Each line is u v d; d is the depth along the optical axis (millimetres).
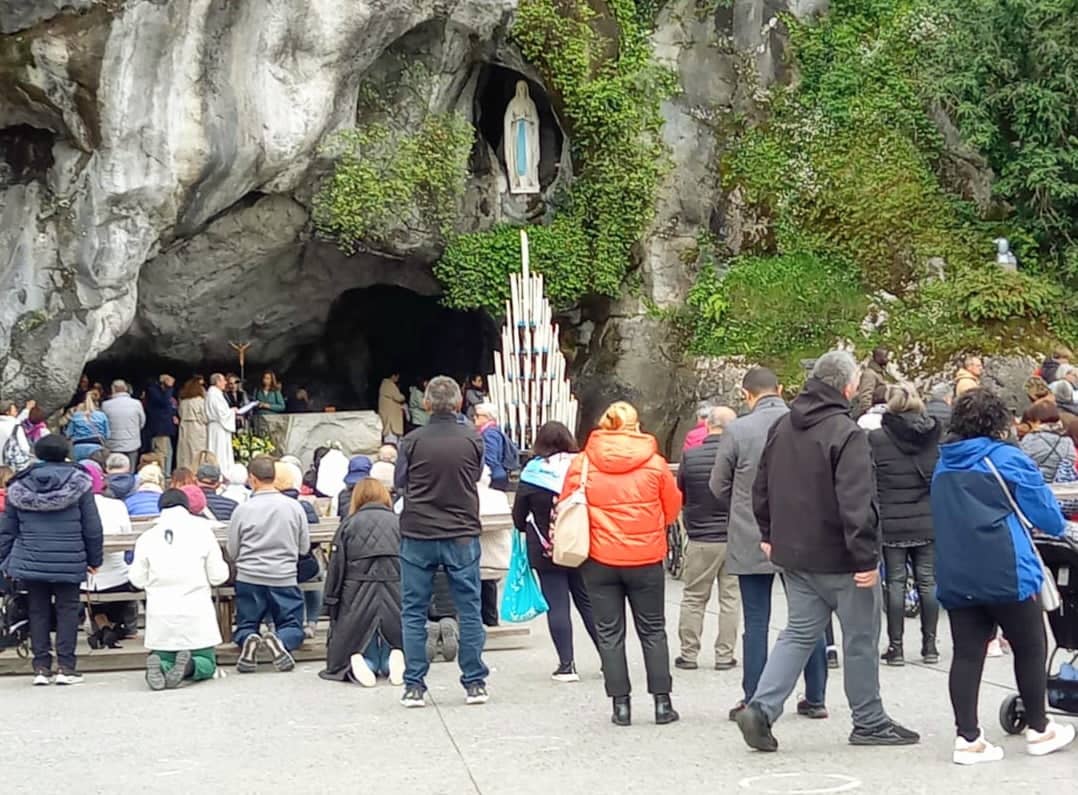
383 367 27172
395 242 21266
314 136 19531
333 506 14188
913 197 21875
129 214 18594
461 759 7477
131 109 18047
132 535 11070
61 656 10297
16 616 10789
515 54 21906
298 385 26062
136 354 23375
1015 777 6672
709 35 23219
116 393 19672
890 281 21625
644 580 8211
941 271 21266
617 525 8148
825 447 7215
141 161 18312
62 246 18688
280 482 11484
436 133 21094
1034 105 20500
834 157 22406
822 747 7480
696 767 7109
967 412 7016
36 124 18406
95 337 18953
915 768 6926
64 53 17438
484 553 11438
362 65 19891
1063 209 20969
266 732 8367
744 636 8320
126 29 17578
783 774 6879
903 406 9945
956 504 6953
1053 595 7117
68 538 10141
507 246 21734
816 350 21234
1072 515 10000
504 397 20156
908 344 20594
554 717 8555
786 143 22766
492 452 13984
